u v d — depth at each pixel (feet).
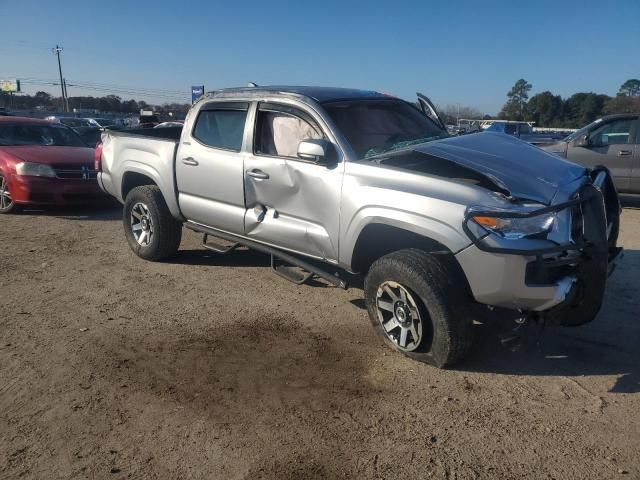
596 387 12.35
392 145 15.49
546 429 10.79
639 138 32.50
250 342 14.58
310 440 10.46
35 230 26.53
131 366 13.21
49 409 11.38
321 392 12.14
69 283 18.92
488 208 11.63
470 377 12.75
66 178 29.25
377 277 13.25
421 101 19.13
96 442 10.34
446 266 12.66
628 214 31.65
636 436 10.55
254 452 10.11
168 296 17.84
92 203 30.50
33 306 16.81
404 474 9.55
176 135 23.94
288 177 15.29
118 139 22.11
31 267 20.59
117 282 19.10
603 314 16.31
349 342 14.58
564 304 11.83
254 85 18.13
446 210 12.01
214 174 17.51
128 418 11.11
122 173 21.44
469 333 12.47
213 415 11.25
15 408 11.40
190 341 14.60
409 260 12.56
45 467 9.65
